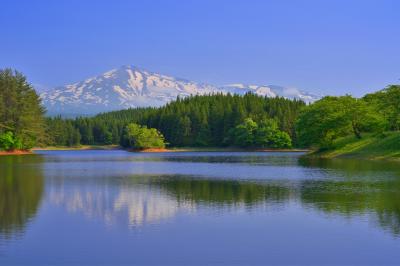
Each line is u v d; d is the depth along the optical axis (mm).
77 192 46094
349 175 63438
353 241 26172
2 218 32438
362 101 126125
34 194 44531
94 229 29047
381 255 23688
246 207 36594
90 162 106188
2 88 158375
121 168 83500
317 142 121062
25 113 159625
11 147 158125
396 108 114125
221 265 22422
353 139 120688
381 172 67812
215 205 37594
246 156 140500
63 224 30484
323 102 122875
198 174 68438
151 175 66625
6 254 23891
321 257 23516
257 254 24031
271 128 195750
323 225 29953
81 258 23312
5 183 54656
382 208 35625
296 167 82125
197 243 25953
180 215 33438
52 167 86125
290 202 38906
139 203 38719
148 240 26547
